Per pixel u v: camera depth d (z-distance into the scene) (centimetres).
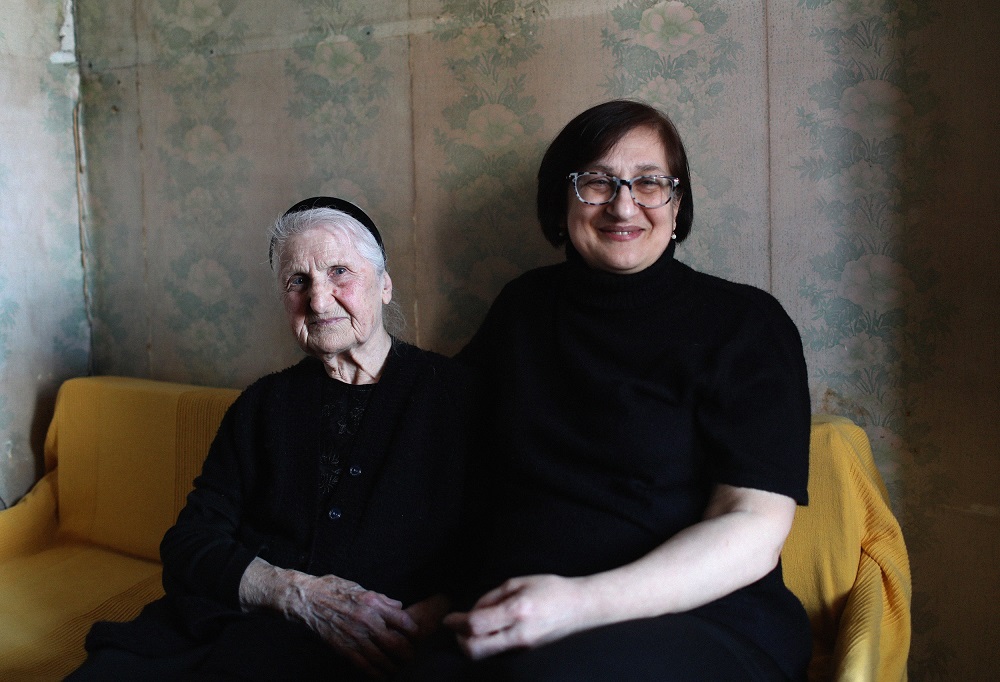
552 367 134
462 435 139
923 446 154
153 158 231
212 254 226
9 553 207
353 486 135
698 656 96
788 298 163
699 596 105
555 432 127
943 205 149
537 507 125
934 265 150
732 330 124
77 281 244
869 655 110
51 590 186
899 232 153
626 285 127
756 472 113
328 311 136
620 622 100
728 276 167
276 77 210
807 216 159
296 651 119
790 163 160
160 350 238
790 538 141
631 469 121
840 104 155
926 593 156
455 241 192
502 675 89
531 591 100
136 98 231
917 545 156
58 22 236
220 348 228
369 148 200
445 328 196
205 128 222
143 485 203
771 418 117
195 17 219
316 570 132
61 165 238
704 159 166
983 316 147
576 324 131
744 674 99
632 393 123
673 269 130
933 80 148
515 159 183
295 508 136
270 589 126
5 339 225
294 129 209
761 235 163
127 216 238
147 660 119
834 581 137
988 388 148
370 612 124
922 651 157
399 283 200
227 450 144
